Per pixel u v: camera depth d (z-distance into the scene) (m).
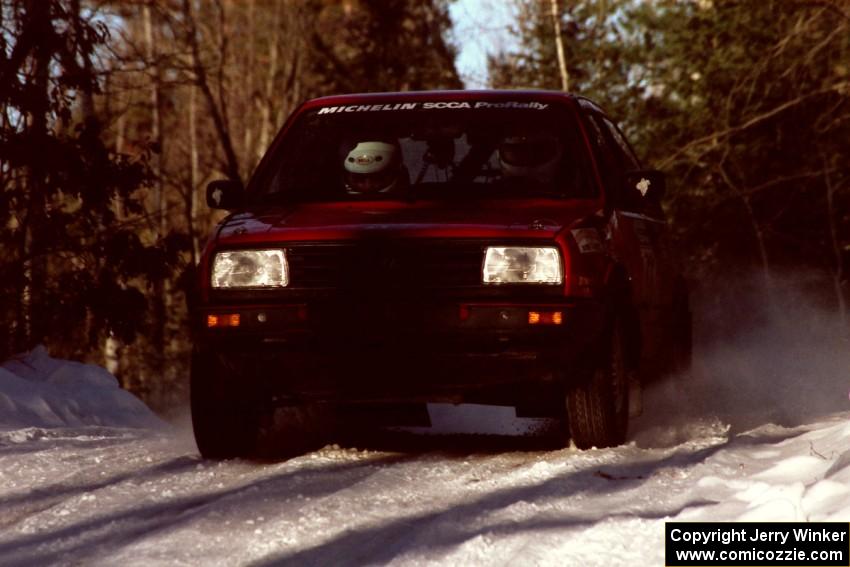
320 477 15.55
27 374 29.73
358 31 107.62
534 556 10.89
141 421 28.33
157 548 12.36
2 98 36.84
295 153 20.06
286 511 13.59
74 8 38.72
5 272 37.25
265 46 126.12
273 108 115.88
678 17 59.62
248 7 127.12
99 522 13.79
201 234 95.31
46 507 15.11
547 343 16.58
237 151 118.75
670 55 59.72
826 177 52.47
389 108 20.33
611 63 65.25
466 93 20.53
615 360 17.59
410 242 16.86
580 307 16.75
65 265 42.47
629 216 20.34
